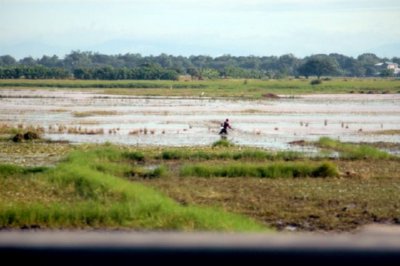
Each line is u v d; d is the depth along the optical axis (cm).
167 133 18475
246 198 8712
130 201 7506
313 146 15512
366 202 8400
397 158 13250
